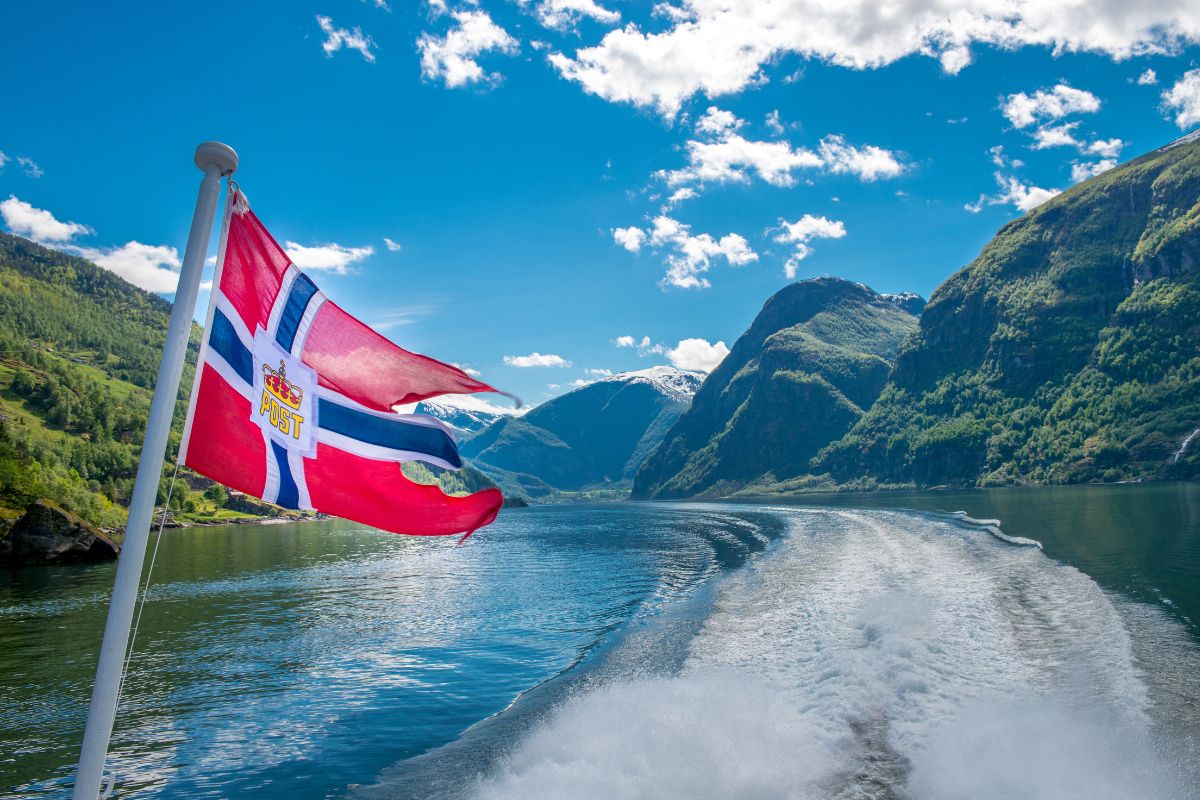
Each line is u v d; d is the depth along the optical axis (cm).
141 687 2012
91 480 13512
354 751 1491
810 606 2517
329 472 607
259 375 586
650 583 3638
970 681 1521
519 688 1891
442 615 3027
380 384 642
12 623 3195
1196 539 3834
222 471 543
